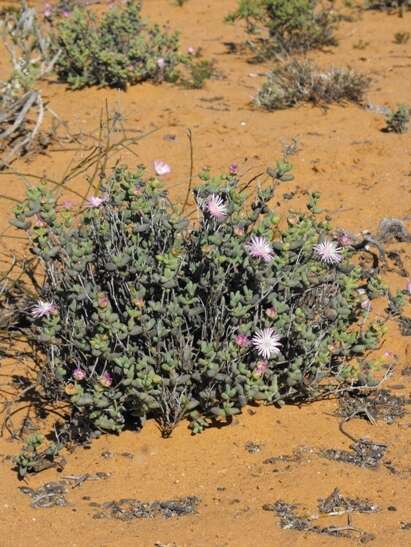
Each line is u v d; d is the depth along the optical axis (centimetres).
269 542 107
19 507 111
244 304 123
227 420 124
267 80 238
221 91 239
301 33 279
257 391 122
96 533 108
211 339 120
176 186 181
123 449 120
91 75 237
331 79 231
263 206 126
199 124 213
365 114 221
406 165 193
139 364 117
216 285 120
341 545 107
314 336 123
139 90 235
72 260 121
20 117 196
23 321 142
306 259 126
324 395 129
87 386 122
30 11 259
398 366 136
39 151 197
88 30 239
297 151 198
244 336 118
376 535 108
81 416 122
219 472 117
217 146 201
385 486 115
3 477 116
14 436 122
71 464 118
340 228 170
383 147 201
